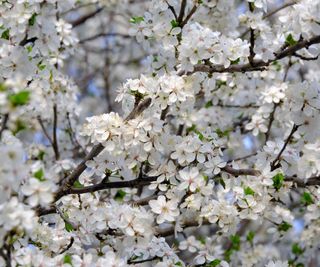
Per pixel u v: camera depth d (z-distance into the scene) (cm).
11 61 431
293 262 597
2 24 437
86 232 436
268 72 581
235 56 444
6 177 317
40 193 340
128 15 795
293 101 426
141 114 429
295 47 439
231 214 438
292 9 471
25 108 456
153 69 486
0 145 343
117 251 425
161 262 420
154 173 429
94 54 914
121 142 420
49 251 421
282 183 427
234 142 617
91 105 902
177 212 412
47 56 460
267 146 445
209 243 543
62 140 636
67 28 570
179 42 479
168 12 486
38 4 418
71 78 613
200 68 454
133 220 406
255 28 484
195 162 437
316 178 421
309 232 558
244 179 448
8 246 345
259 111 572
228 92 593
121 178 455
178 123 562
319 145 408
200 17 545
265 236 782
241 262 633
